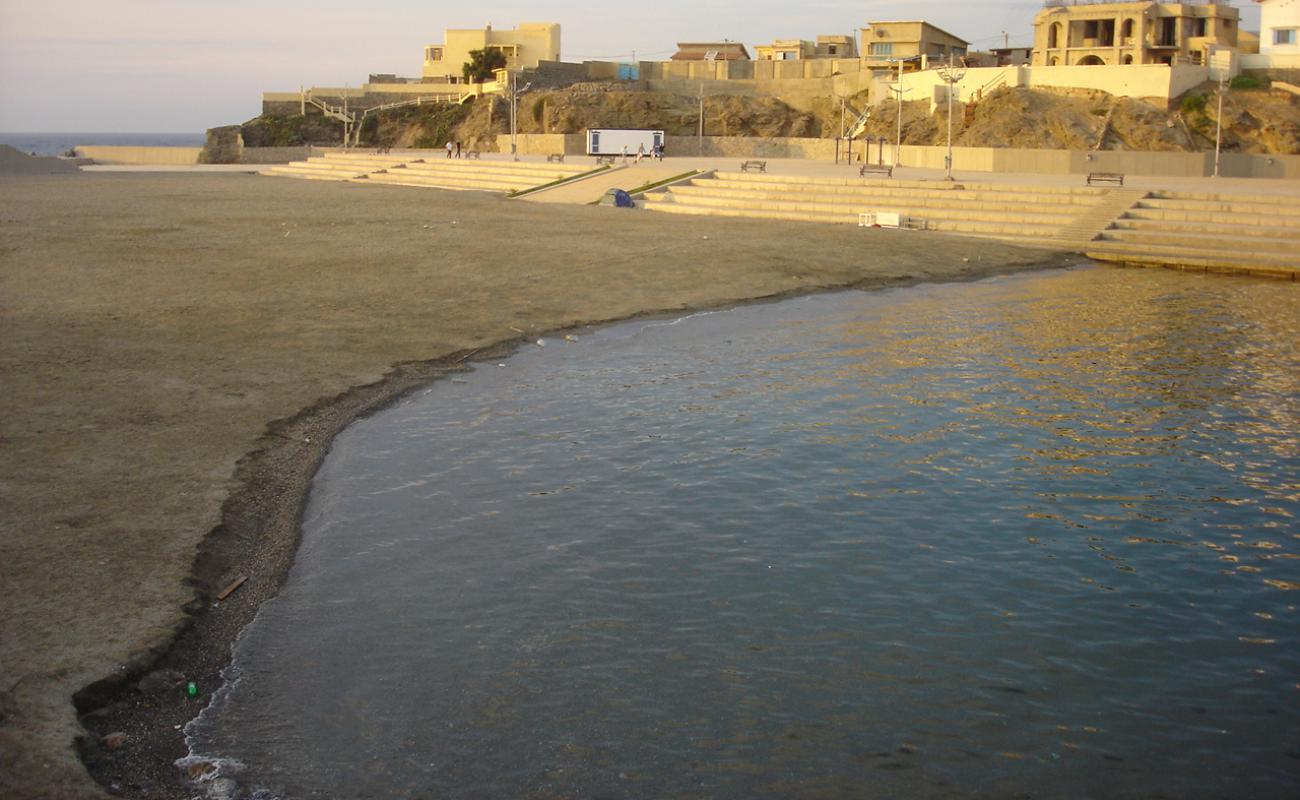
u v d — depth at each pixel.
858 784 8.83
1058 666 10.78
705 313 29.12
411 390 20.50
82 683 9.55
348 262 33.47
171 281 29.25
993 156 64.75
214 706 9.75
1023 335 26.81
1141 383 21.95
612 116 100.12
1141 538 14.05
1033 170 63.53
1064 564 13.22
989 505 15.16
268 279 30.14
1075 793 8.78
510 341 24.81
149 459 15.31
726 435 18.23
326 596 12.02
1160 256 41.00
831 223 49.69
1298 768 9.19
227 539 13.09
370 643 11.00
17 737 8.69
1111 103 71.94
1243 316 29.69
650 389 21.11
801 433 18.38
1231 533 14.24
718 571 12.88
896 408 19.98
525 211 52.69
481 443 17.58
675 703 9.97
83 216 45.66
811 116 98.88
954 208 50.06
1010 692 10.27
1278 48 76.31
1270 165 62.53
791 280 34.09
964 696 10.18
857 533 14.10
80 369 19.78
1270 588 12.61
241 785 8.64
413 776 8.84
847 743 9.40
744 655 10.88
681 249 38.19
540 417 19.11
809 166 70.94
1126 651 11.09
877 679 10.46
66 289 27.62
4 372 19.23
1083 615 11.88
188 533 12.89
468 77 117.31
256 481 15.06
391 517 14.38
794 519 14.56
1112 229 44.69
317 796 8.55
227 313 25.48
